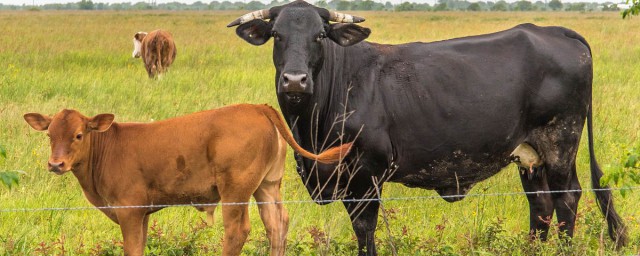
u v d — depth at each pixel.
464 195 8.20
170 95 16.61
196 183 6.83
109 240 7.73
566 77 7.88
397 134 7.58
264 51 29.52
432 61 7.71
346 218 8.67
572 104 7.93
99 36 39.12
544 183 8.30
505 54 7.86
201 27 51.78
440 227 7.79
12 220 8.39
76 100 15.40
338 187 7.56
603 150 11.49
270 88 17.70
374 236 7.93
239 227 6.82
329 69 7.48
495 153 7.86
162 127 6.85
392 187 9.75
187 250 7.36
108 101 15.49
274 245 7.09
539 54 7.87
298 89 7.00
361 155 7.43
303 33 7.18
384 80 7.58
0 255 7.12
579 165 10.90
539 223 8.28
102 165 6.87
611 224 7.99
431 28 50.84
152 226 7.79
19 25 50.84
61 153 6.59
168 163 6.77
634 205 9.25
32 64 23.08
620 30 40.53
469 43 7.93
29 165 10.17
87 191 7.04
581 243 7.44
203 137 6.74
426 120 7.59
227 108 6.84
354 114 7.41
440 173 7.85
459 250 7.57
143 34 26.11
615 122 13.50
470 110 7.64
